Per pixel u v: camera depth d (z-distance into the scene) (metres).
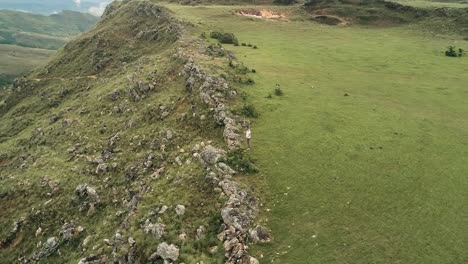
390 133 42.28
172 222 31.58
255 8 133.12
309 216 30.64
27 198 51.88
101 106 69.44
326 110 48.19
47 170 56.03
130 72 81.25
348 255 26.61
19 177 58.06
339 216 30.33
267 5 151.00
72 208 45.41
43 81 121.44
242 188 33.47
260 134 42.38
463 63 71.31
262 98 51.25
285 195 33.16
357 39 96.25
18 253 44.59
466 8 105.44
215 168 35.62
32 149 69.38
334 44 89.62
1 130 98.75
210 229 29.95
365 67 69.44
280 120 45.34
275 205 32.22
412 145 39.62
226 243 28.25
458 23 101.12
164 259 28.55
